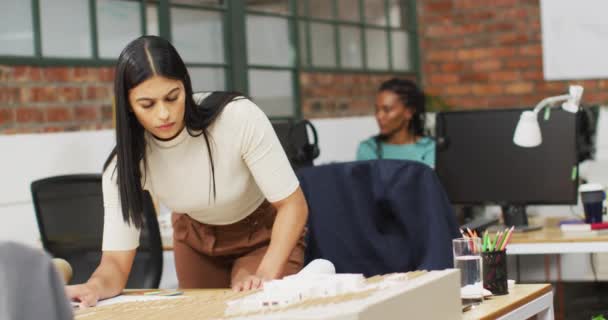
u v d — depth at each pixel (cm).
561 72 627
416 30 675
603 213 388
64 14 415
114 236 232
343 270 271
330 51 596
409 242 263
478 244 204
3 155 380
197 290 228
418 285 165
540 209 459
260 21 536
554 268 385
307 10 576
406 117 457
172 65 215
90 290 217
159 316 176
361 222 268
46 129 404
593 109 434
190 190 241
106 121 434
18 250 104
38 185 344
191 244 274
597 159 529
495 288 211
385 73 649
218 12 507
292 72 561
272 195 238
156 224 318
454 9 669
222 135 232
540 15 636
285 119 552
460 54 668
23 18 396
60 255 344
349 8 616
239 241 267
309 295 168
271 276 230
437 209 258
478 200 404
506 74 652
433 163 445
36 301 104
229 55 513
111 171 230
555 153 390
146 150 233
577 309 431
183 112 220
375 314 148
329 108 590
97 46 431
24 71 395
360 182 270
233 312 166
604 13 609
